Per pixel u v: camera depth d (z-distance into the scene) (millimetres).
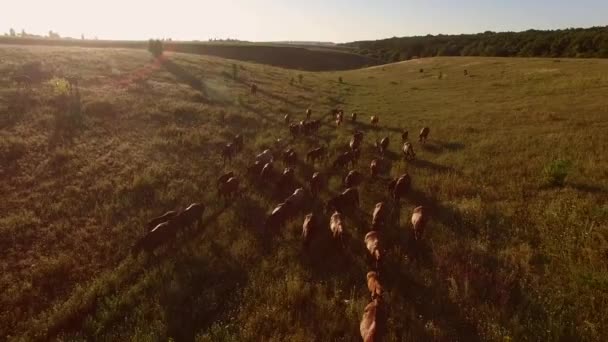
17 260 10172
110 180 15102
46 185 14172
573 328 7613
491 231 11477
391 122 27062
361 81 50594
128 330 7961
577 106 27469
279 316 8188
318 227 12070
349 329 7887
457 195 14383
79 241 11047
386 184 15836
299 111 30234
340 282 9375
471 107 30891
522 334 7637
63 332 7801
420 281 9406
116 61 41594
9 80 27141
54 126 20078
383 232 11742
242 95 33531
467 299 8617
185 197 14047
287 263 10312
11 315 8289
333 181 16016
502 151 19141
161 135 21031
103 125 21422
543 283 9133
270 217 11898
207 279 9547
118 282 9336
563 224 11477
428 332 7750
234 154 18953
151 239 10578
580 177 14922
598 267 9398
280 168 17500
